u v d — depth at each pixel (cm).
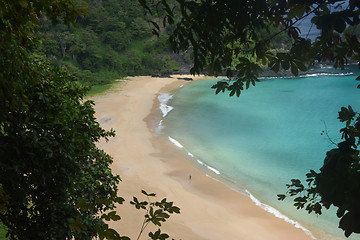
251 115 6225
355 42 260
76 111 807
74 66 8994
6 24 383
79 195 891
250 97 7662
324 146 4591
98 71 9644
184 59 10781
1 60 403
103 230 279
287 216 2750
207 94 7906
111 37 10294
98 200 297
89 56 9719
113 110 6056
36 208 759
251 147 4566
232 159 4097
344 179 257
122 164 3578
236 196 3064
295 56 277
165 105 6769
